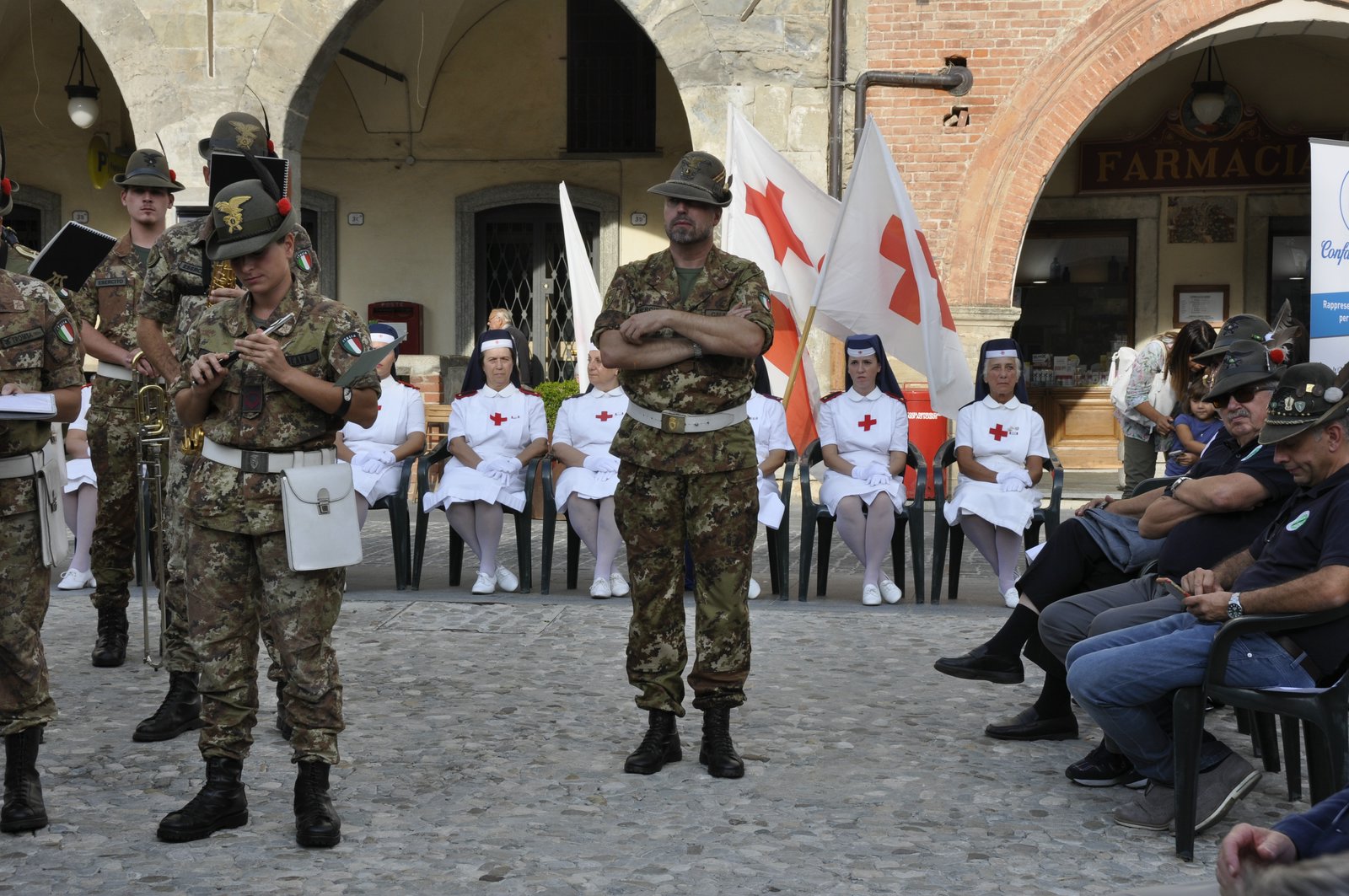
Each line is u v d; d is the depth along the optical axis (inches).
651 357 189.2
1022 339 657.0
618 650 268.5
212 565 162.9
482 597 324.5
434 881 150.1
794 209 384.8
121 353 242.2
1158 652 164.2
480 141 679.7
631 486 193.6
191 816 162.6
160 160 245.4
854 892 148.3
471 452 334.3
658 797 180.5
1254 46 623.2
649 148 671.8
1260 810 180.4
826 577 336.2
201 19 524.1
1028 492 320.2
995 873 154.6
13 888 146.5
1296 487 179.6
